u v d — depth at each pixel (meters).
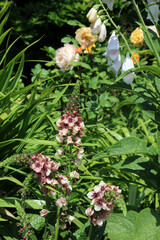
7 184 2.14
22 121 2.33
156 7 2.13
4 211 1.83
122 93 3.81
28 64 6.47
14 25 6.74
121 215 1.99
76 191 1.95
